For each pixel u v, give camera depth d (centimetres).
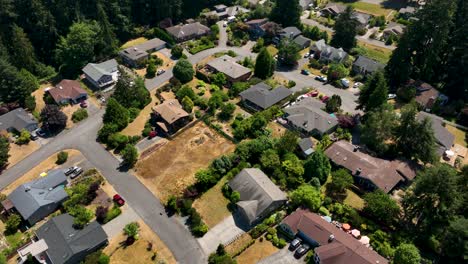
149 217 7088
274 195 7081
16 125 9269
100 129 9162
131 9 14138
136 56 12025
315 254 6197
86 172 8025
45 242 6328
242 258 6316
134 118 9694
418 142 7888
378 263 5875
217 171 7750
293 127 9294
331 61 12206
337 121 9250
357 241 6338
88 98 10638
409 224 6919
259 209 6881
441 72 11062
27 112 10094
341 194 7544
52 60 12481
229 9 15488
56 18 12394
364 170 7744
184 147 8750
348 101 10444
